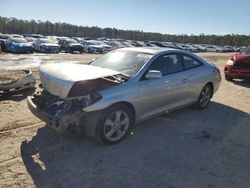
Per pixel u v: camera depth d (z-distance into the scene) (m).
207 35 110.06
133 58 5.43
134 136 5.07
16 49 25.83
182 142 4.94
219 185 3.68
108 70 4.82
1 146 4.39
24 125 5.29
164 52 5.61
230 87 10.23
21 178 3.58
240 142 5.07
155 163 4.14
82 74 4.41
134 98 4.73
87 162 4.05
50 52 28.89
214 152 4.62
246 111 7.08
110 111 4.43
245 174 3.98
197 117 6.34
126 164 4.06
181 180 3.74
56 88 4.30
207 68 6.69
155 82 5.14
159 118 6.12
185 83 5.92
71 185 3.50
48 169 3.82
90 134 4.42
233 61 11.12
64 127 4.13
